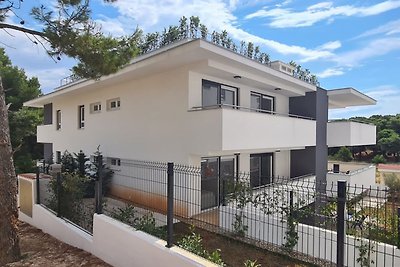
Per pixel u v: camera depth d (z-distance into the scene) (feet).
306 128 41.16
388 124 118.93
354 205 17.08
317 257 20.01
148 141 34.40
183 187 24.99
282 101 45.78
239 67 31.19
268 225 22.06
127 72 32.58
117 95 39.63
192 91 29.99
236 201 23.68
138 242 15.75
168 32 40.93
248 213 23.16
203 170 31.60
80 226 22.34
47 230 24.68
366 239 17.72
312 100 45.39
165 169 25.90
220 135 26.66
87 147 46.16
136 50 23.30
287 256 19.99
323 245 19.79
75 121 49.88
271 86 38.45
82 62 21.68
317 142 45.75
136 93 36.35
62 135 54.34
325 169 48.08
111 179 39.19
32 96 79.82
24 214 28.94
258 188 23.62
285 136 35.99
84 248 20.03
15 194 18.84
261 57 44.11
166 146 32.04
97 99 43.80
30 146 78.84
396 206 16.85
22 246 21.20
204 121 28.04
